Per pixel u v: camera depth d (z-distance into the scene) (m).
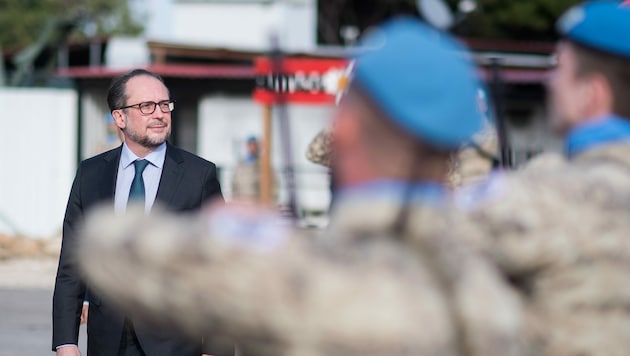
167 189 6.45
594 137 3.33
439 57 2.27
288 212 2.42
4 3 47.69
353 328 2.17
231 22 37.78
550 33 51.22
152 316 2.21
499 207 3.10
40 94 26.59
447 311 2.26
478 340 2.29
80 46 34.28
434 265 2.30
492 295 2.35
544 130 26.12
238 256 2.16
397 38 2.31
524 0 50.28
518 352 2.37
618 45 3.25
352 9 55.12
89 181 6.48
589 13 3.33
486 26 49.94
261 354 2.18
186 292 2.16
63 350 6.26
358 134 2.35
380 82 2.27
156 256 2.16
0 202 26.59
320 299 2.17
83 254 2.24
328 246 2.25
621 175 3.23
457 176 4.28
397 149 2.32
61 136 26.72
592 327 3.14
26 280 18.41
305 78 23.94
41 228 26.55
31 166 26.66
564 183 3.16
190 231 2.20
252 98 26.72
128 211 2.29
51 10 46.94
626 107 3.33
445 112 2.24
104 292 2.25
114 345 6.08
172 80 26.73
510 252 3.08
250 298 2.15
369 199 2.34
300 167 22.56
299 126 23.47
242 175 20.80
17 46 46.22
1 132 26.67
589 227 3.12
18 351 12.87
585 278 3.12
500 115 4.41
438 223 2.36
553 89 3.45
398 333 2.19
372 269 2.23
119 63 31.14
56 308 6.31
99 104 26.70
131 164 6.50
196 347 6.02
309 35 38.75
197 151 26.97
